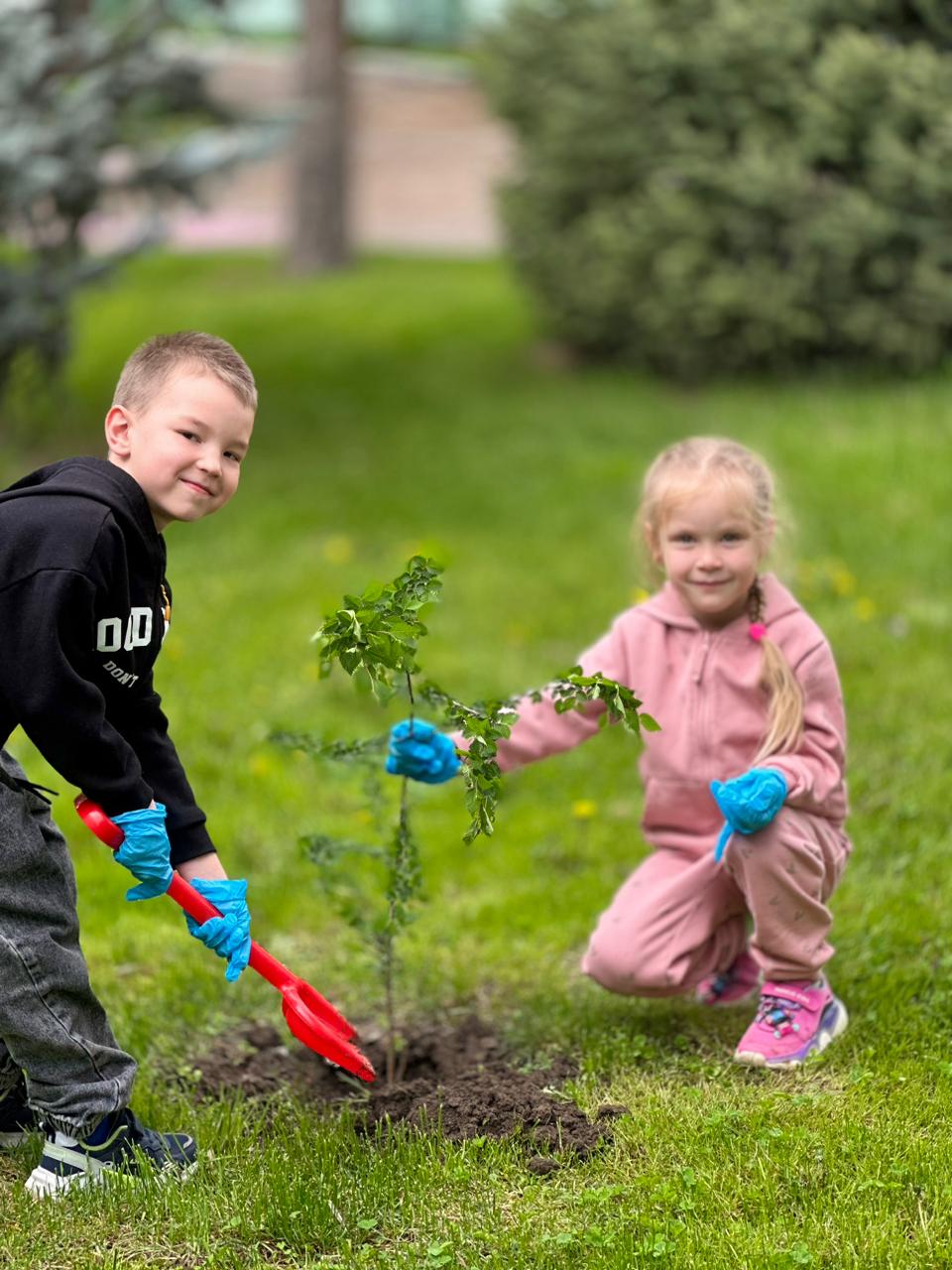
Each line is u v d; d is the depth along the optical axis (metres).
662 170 10.16
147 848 2.57
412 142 23.56
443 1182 2.75
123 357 11.40
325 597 6.66
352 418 10.00
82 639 2.50
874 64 9.04
